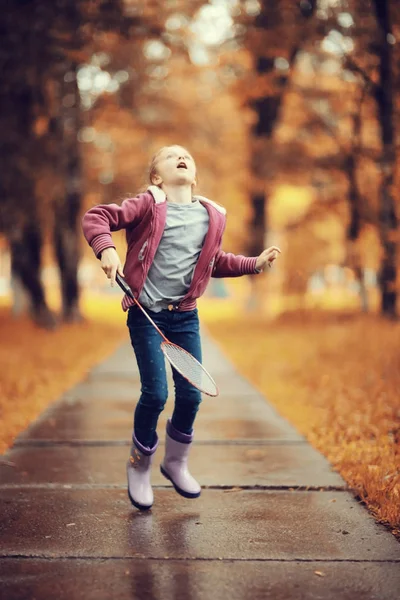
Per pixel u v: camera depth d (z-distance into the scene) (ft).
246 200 124.77
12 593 13.84
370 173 73.77
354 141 67.31
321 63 87.92
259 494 21.08
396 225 60.64
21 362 54.08
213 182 137.90
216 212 19.19
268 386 44.11
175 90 125.70
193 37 82.23
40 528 17.81
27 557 15.79
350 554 16.05
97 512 19.21
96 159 115.03
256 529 17.80
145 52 85.51
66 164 87.20
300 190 137.08
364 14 50.14
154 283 19.02
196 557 15.84
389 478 21.26
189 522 18.37
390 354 46.42
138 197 18.90
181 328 19.36
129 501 20.30
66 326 99.19
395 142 52.29
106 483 22.20
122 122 107.76
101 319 129.70
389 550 16.31
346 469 23.45
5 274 247.91
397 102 52.65
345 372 44.19
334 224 114.42
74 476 23.03
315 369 47.47
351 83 61.57
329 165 80.53
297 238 116.67
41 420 33.17
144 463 19.56
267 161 95.35
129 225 18.94
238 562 15.55
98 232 18.06
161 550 16.28
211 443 28.32
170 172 19.33
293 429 31.14
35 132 75.10
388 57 49.73
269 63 96.94
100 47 67.56
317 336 73.36
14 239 81.97
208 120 132.05
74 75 78.95
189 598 13.66
